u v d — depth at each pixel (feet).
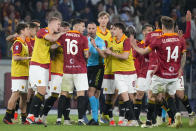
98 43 95.45
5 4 183.01
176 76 82.58
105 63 95.81
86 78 91.04
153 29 107.34
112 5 200.34
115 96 98.07
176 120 80.18
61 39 89.25
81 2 200.54
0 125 86.58
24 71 93.97
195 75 173.78
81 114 91.20
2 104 161.27
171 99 84.58
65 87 90.79
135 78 94.53
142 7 206.39
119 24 91.71
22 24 94.79
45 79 87.71
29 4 189.57
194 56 178.09
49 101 89.97
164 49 81.20
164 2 208.54
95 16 193.06
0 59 170.91
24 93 95.14
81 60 90.84
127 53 90.94
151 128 83.20
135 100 101.55
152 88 83.87
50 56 89.71
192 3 209.26
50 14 183.73
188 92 170.91
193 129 82.02
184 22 189.57
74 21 91.09
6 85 156.15
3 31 175.32
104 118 98.89
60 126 84.33
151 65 96.63
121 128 82.28
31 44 99.35
